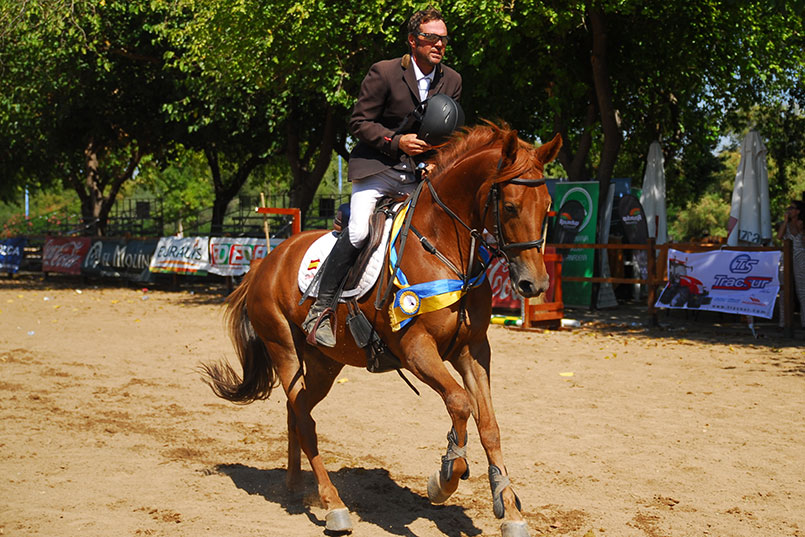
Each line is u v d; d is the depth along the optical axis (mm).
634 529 4477
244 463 5973
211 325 14508
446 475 4117
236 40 16828
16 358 10688
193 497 5113
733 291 12617
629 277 19109
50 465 5777
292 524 4621
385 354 4531
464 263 4227
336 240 5020
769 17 16734
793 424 6965
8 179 34219
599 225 17453
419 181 4824
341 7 16297
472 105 17688
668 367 9914
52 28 21078
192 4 18656
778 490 5188
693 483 5340
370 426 7070
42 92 23141
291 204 24453
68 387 8797
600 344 11945
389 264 4406
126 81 24250
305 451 4816
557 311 13797
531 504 4918
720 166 29547
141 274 23438
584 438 6555
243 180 30719
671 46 17750
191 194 45906
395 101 4730
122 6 21953
